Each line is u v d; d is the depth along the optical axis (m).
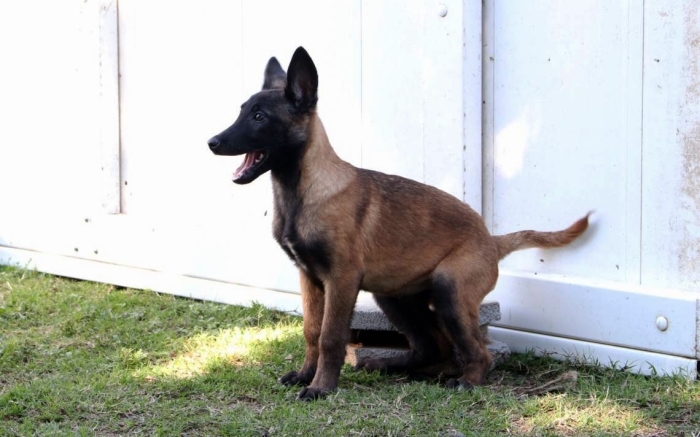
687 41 3.14
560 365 3.29
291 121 3.09
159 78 4.11
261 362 3.30
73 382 3.13
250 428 2.86
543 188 3.39
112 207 4.25
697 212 3.16
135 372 3.20
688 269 3.18
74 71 4.29
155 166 4.15
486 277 3.18
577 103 3.31
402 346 3.37
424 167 3.52
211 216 4.00
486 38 3.44
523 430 2.87
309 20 3.73
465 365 3.17
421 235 3.17
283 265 3.78
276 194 3.16
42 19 4.38
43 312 3.73
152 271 4.06
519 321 3.43
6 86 4.54
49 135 4.40
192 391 3.08
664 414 2.95
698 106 3.13
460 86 3.42
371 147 3.63
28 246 4.40
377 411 2.95
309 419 2.90
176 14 4.04
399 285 3.21
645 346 3.22
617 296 3.25
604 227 3.30
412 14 3.51
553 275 3.38
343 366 3.29
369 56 3.61
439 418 2.91
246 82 3.89
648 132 3.21
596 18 3.27
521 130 3.41
